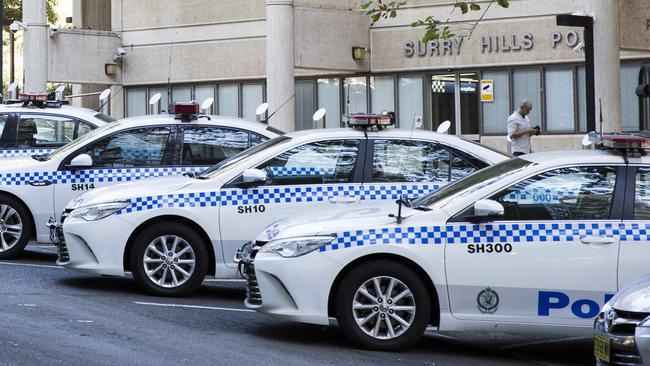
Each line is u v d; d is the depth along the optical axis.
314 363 13.37
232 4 46.47
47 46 46.84
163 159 21.16
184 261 18.03
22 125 24.47
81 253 18.00
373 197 17.72
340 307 14.19
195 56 47.62
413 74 41.66
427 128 41.41
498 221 14.05
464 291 14.01
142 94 49.38
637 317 11.02
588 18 26.81
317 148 17.91
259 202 17.78
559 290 13.93
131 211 17.89
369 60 42.38
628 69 37.19
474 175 15.21
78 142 21.73
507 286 13.97
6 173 21.61
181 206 17.81
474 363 14.07
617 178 14.15
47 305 16.83
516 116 30.64
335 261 14.09
